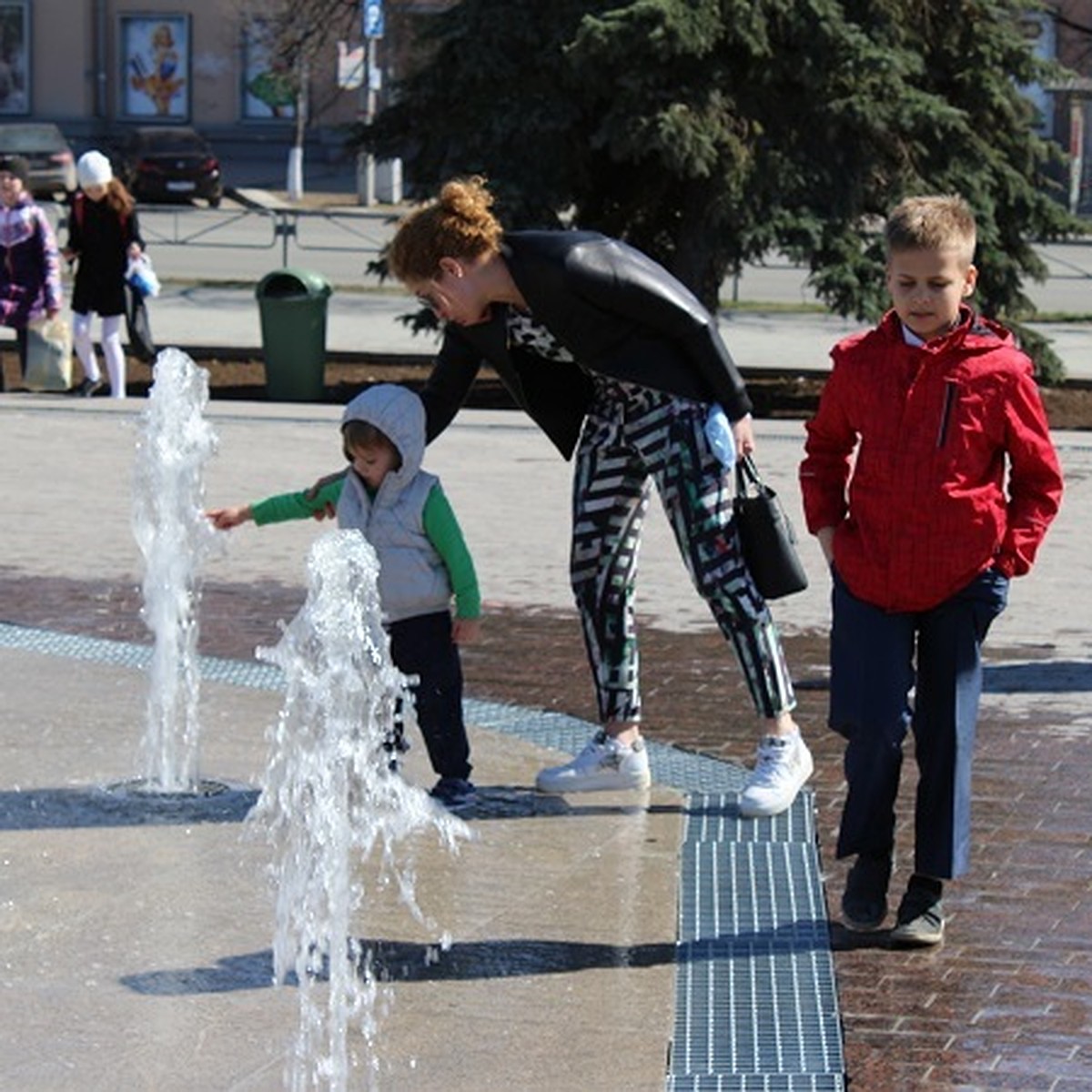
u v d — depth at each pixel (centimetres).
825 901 813
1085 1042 675
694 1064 658
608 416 903
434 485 895
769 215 2612
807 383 2886
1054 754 1030
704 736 1070
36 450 2028
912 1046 671
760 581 900
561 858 862
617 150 2531
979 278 2695
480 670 1208
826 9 2556
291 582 1448
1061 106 5381
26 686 1148
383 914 789
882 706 744
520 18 2609
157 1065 651
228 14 6894
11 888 815
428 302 879
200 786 960
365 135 2767
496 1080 643
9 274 2502
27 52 7569
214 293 3831
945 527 735
